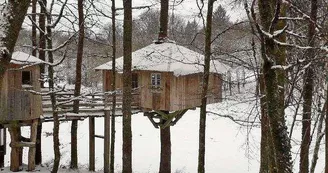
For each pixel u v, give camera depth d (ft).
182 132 116.67
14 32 10.71
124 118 47.16
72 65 105.29
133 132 114.73
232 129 114.01
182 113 69.82
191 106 68.95
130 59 46.70
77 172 64.08
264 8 17.48
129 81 46.98
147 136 110.63
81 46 61.52
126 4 45.98
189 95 68.18
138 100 70.13
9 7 10.62
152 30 93.66
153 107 68.49
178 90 67.15
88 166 72.43
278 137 17.53
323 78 26.05
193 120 132.67
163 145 69.21
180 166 83.56
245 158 87.71
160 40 69.62
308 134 29.99
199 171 39.01
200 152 39.04
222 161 86.33
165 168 69.10
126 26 46.11
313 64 24.38
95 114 64.34
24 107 56.18
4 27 10.53
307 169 30.04
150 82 68.59
